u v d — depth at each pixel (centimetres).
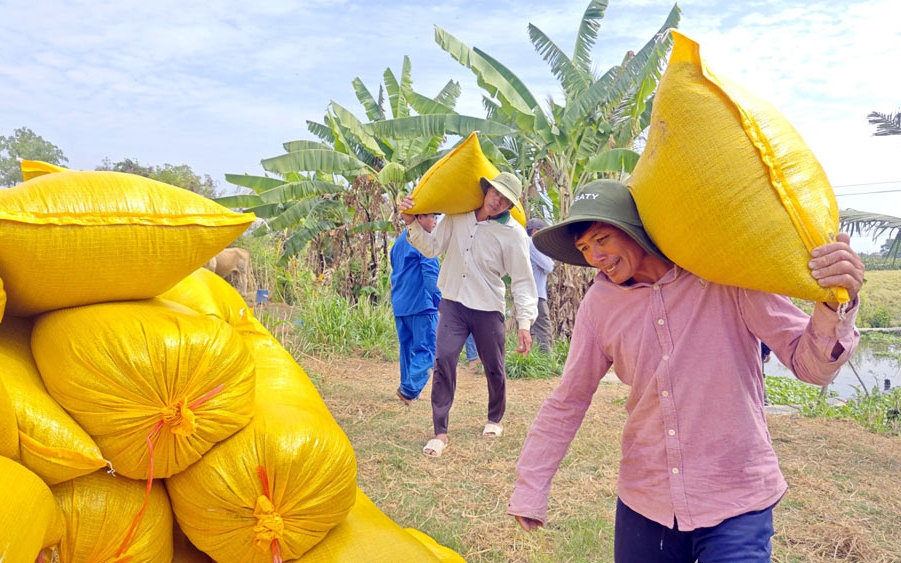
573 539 372
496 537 378
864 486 480
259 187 1561
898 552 372
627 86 1047
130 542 199
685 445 198
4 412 170
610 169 1020
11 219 182
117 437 189
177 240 204
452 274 528
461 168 496
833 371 180
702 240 180
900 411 705
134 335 189
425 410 667
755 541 191
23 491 166
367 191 1366
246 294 1438
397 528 249
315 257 1634
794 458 543
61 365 186
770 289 176
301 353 924
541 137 1119
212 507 203
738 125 177
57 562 189
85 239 191
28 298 200
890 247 941
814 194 174
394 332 1088
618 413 677
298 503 209
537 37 1134
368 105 1568
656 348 204
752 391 199
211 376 196
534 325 970
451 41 1080
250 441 206
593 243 211
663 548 208
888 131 841
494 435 571
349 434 575
